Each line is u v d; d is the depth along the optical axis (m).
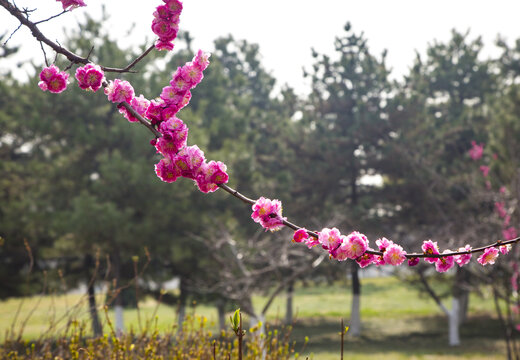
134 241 16.53
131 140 17.48
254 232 20.22
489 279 13.20
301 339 21.19
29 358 4.16
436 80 26.75
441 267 2.55
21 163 19.50
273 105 28.47
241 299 12.77
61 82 2.71
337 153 23.84
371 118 23.27
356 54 26.20
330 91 25.67
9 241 17.59
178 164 2.38
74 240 16.67
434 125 23.42
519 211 12.21
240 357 2.06
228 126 21.11
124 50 17.72
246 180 20.42
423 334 24.30
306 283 23.38
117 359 4.11
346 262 22.52
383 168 23.55
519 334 22.08
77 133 16.84
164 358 4.46
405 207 22.50
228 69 32.72
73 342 4.09
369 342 22.08
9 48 16.48
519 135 14.28
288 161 24.73
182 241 17.88
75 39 17.39
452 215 17.97
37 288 17.89
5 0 2.63
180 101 2.59
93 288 17.45
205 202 19.00
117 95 2.61
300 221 23.19
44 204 17.33
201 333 4.66
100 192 16.89
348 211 22.38
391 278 47.62
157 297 19.81
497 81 25.84
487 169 15.08
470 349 20.02
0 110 18.50
